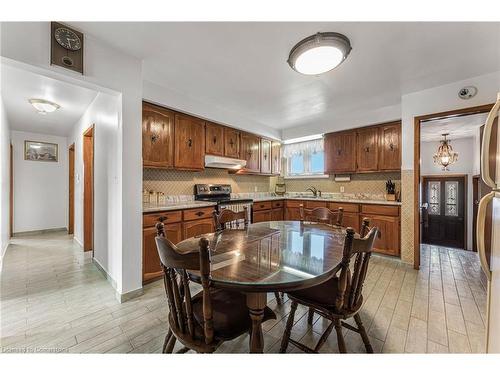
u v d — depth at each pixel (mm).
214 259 1268
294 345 1529
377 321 1800
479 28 1719
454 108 2654
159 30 1764
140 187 2232
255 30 1759
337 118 4109
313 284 1044
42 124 4270
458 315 1880
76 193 4258
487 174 1155
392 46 1954
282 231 1979
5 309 1963
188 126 3229
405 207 3047
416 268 2922
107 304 2051
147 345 1530
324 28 1725
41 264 3070
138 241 2211
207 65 2303
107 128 2494
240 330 1095
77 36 1743
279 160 5207
